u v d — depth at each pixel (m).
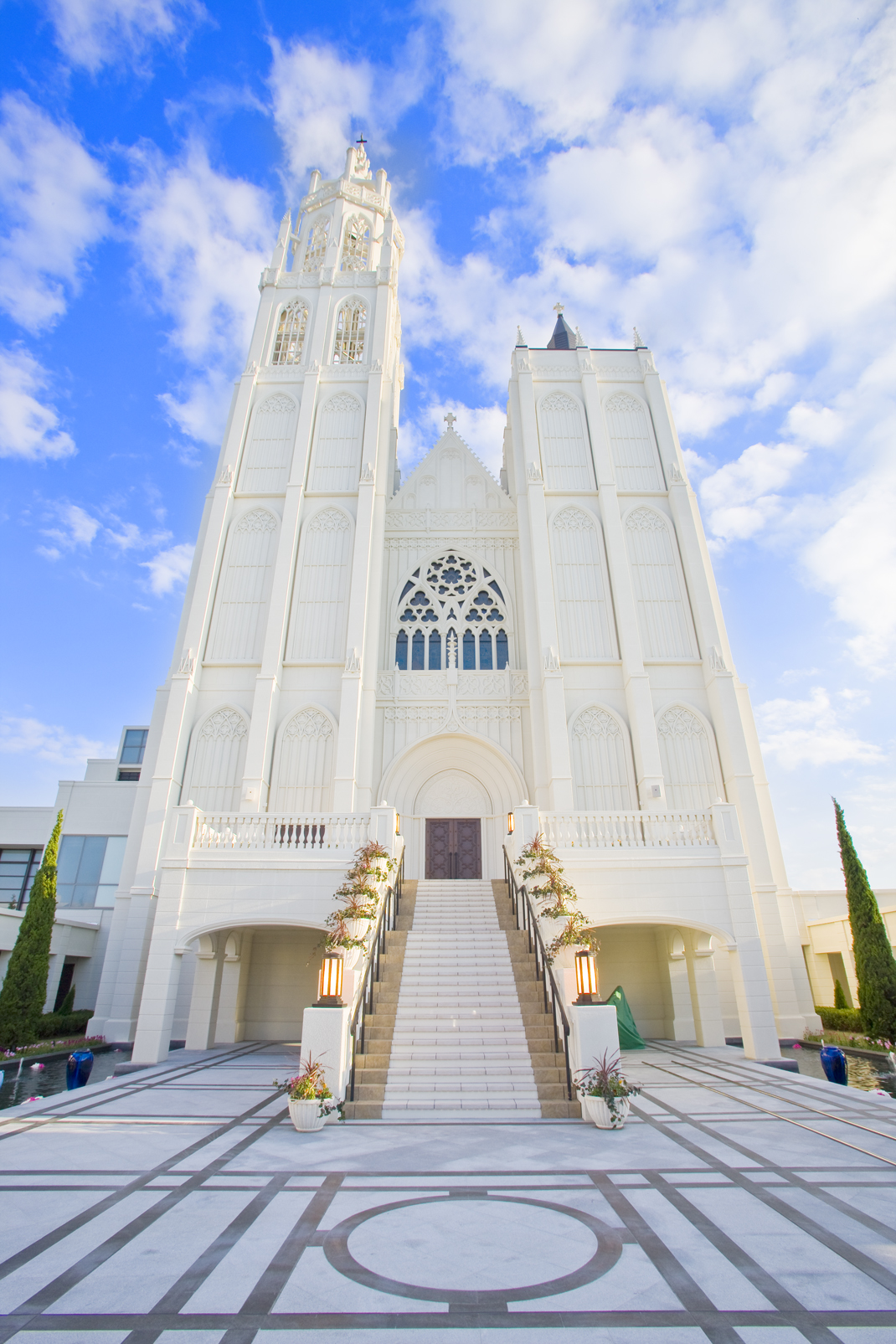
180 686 26.67
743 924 17.77
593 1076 10.88
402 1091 11.67
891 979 20.77
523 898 17.61
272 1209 6.91
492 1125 10.43
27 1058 18.91
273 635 27.55
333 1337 4.60
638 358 33.75
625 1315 4.86
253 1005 23.19
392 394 37.31
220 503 30.08
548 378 33.03
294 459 30.67
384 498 31.53
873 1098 12.51
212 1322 4.78
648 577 29.47
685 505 30.16
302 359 33.94
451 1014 13.83
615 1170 8.14
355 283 35.91
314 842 18.66
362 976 13.34
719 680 26.95
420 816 28.78
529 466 30.56
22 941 21.66
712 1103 12.05
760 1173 7.97
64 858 33.38
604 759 26.73
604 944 24.36
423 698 29.80
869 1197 7.14
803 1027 22.16
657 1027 23.45
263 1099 12.52
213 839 18.56
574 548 29.95
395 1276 5.44
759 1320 4.79
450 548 33.31
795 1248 5.94
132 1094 13.02
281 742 26.81
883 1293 5.17
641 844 18.70
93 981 29.50
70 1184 7.73
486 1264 5.65
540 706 27.38
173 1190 7.52
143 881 23.61
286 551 29.02
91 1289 5.27
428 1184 7.66
